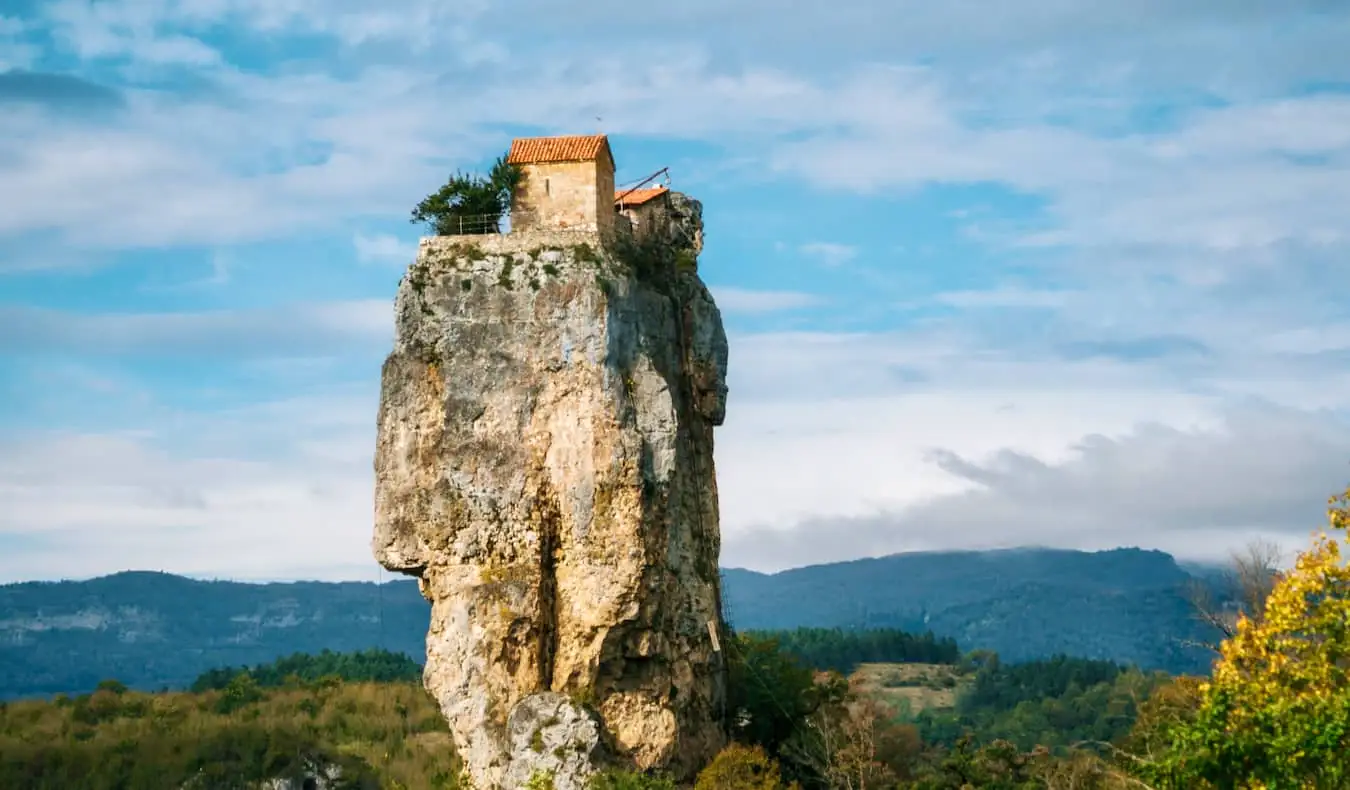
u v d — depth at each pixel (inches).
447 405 2952.8
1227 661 1899.6
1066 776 3464.6
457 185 3120.1
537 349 2960.1
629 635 2952.8
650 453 2977.4
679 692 3046.3
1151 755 2224.4
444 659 2903.5
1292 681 1849.2
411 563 2935.5
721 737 3262.8
